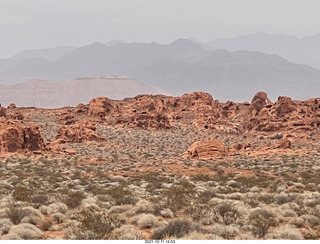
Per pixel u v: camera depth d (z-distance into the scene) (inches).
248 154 4424.2
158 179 2763.3
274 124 6195.9
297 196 1812.3
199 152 4254.4
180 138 6176.2
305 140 5511.8
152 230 1206.3
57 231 1213.1
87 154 4399.6
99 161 3973.9
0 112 6569.9
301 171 3238.2
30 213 1298.0
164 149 5246.1
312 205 1606.8
